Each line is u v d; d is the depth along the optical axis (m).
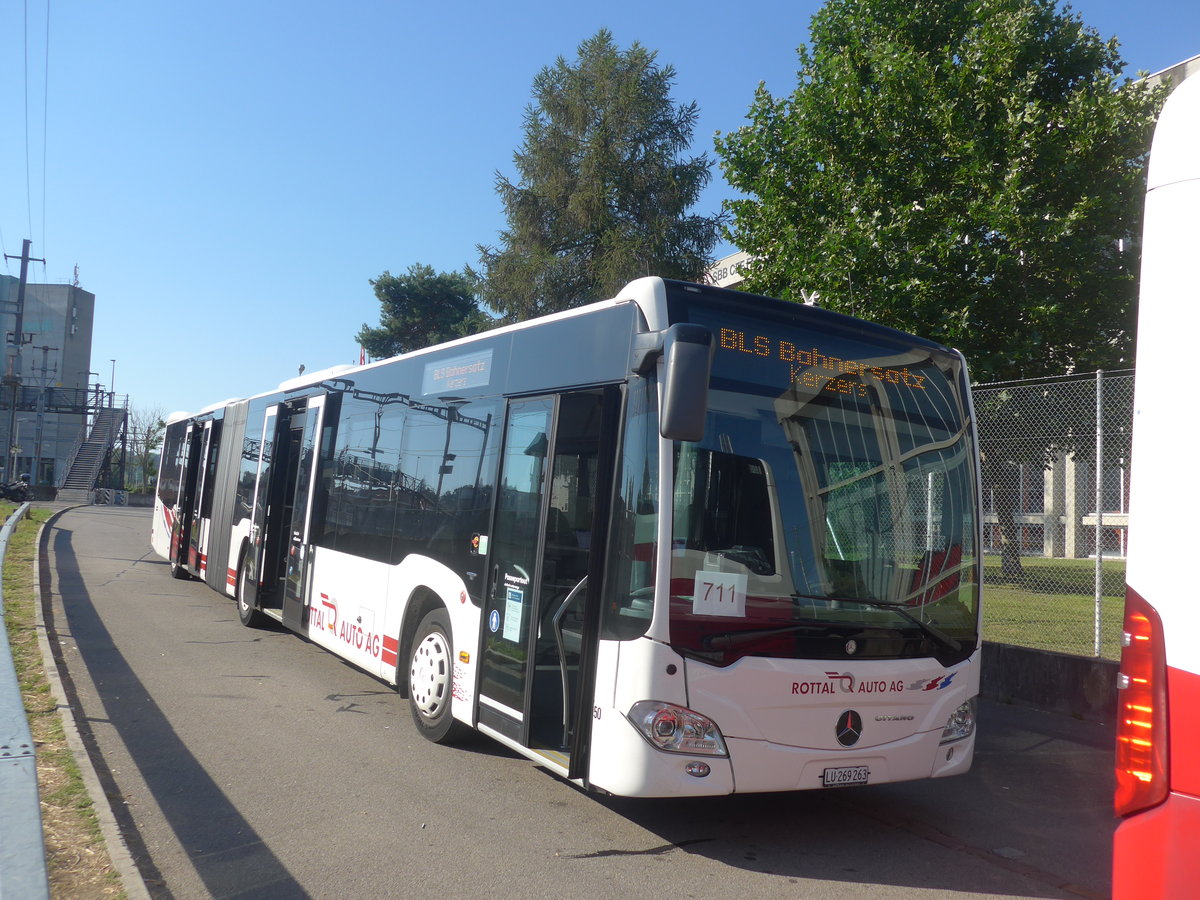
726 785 4.98
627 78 35.03
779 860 5.29
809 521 5.44
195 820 5.43
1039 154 15.23
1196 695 2.92
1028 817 6.22
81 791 5.42
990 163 15.16
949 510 5.95
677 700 4.96
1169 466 3.05
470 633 6.78
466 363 7.52
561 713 5.76
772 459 5.43
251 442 12.88
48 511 38.47
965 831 5.92
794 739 5.14
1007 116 15.51
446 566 7.23
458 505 7.21
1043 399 10.81
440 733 7.16
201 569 15.05
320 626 9.73
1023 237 14.73
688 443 5.22
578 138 35.84
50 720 6.91
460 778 6.45
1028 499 11.41
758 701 5.07
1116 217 15.73
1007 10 16.52
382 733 7.48
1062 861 5.42
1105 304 16.00
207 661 9.95
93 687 8.49
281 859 4.92
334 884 4.64
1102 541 9.81
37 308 74.81
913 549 5.73
